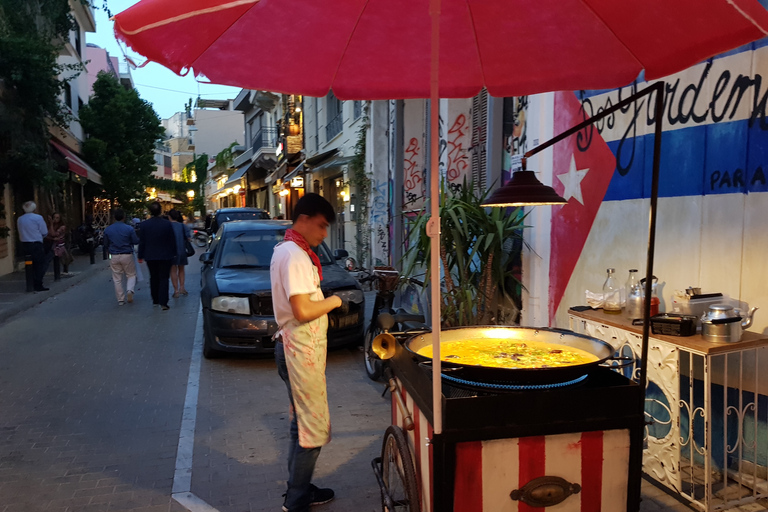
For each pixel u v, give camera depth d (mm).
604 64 2791
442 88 3129
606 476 2197
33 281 11531
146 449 4180
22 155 13070
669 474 3182
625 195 4109
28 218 11305
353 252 14219
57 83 13734
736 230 3232
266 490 3535
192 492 3516
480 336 2941
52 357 6820
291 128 24062
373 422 4668
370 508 3320
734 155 3234
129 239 10555
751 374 3221
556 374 2146
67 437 4410
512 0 2506
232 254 7656
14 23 13305
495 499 2115
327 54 2770
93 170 23188
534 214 5336
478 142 7195
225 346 6355
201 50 2299
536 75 3010
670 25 2223
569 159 4789
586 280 4594
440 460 2070
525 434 2100
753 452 3203
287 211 25359
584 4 2410
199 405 5094
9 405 5137
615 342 3508
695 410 2986
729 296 3291
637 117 3975
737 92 3199
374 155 11758
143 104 26469
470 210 5219
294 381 2922
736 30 2037
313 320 2906
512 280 5797
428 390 2248
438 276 2045
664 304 3758
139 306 10328
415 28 2703
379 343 2680
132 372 6176
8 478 3723
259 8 2320
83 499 3439
